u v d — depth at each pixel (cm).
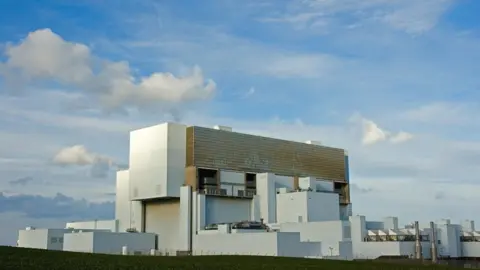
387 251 12519
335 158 16000
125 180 14888
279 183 14388
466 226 15575
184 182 13138
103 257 7119
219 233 11844
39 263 5712
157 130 13325
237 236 11319
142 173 13538
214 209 13075
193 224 12619
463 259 14025
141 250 12562
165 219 13612
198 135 13250
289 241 10706
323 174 15550
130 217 14462
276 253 10481
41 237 12650
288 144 14962
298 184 14662
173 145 13125
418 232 12794
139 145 13750
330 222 12194
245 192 13738
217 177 13325
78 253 7694
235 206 13525
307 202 13212
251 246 10975
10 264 5456
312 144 15550
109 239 11962
